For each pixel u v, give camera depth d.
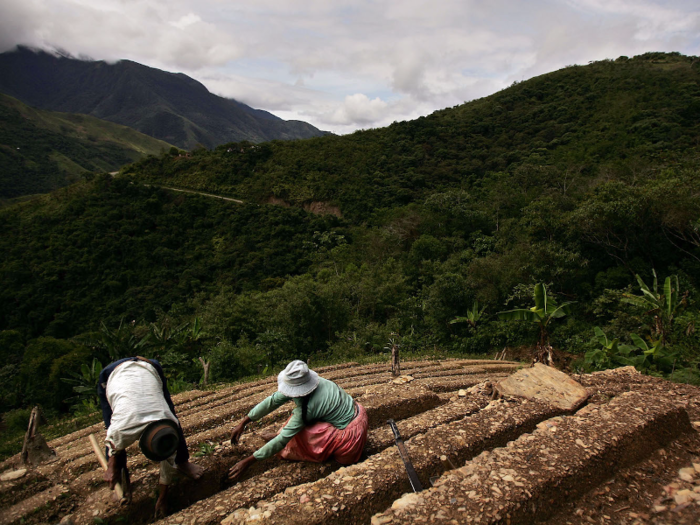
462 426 3.50
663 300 11.44
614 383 4.56
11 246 45.78
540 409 3.78
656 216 16.66
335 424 3.20
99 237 47.47
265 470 3.46
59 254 45.19
